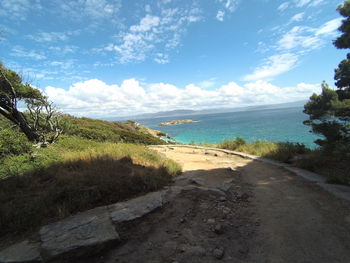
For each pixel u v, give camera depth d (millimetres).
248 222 3184
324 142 6652
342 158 6008
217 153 11570
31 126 10594
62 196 3555
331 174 5125
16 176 4457
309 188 4578
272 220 3203
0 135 7688
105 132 20578
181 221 3141
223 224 3080
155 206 3445
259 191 4707
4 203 3207
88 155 6336
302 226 2938
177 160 9508
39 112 10766
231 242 2611
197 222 3148
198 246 2494
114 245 2461
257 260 2238
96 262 2209
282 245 2506
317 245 2463
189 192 4285
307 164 6438
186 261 2205
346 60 6328
